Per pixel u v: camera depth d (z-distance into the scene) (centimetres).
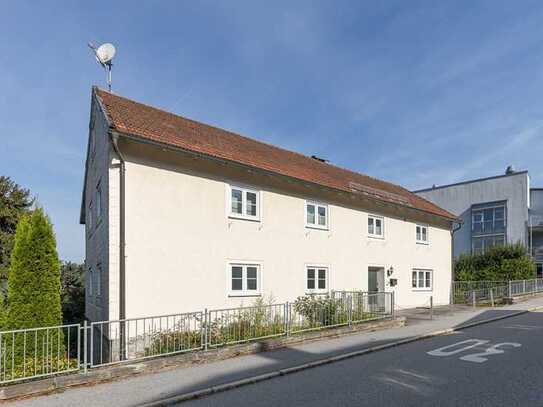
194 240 1300
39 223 1194
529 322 1633
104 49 1603
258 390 733
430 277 2427
